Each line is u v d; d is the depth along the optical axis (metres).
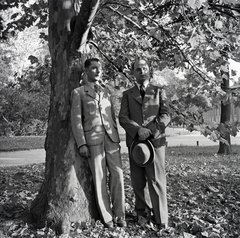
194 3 2.97
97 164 4.16
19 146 22.38
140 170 4.36
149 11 5.78
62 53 4.46
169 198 5.89
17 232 3.98
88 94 4.28
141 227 4.18
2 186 7.27
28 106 32.91
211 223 4.46
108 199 4.25
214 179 8.01
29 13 7.48
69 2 4.48
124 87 6.68
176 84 4.62
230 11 5.17
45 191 4.34
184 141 27.41
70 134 4.32
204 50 4.06
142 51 6.27
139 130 4.12
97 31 6.59
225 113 14.33
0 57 29.59
